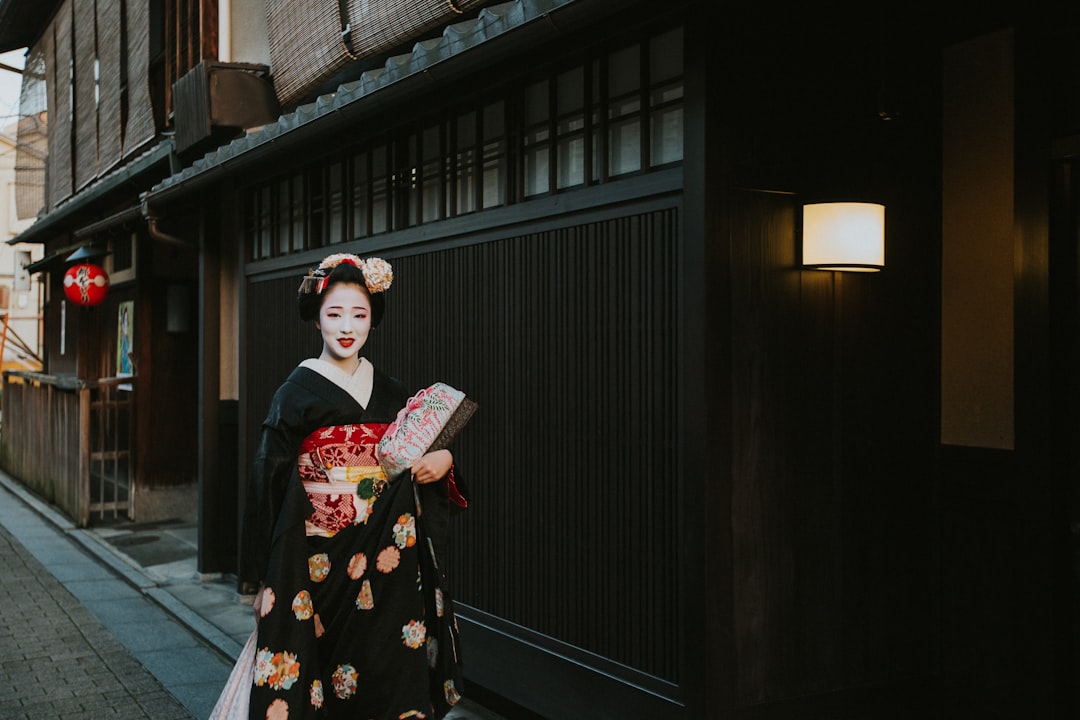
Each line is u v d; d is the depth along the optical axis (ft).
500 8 13.08
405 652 10.48
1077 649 12.71
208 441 27.53
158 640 21.74
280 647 9.95
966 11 13.74
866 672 13.41
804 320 12.84
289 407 10.34
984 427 13.53
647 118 13.12
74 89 43.37
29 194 56.65
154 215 27.76
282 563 10.05
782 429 12.63
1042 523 12.71
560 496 14.51
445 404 10.95
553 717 14.53
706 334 11.95
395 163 19.11
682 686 12.28
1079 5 12.19
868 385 13.43
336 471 10.50
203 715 16.78
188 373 38.52
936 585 14.01
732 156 12.16
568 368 14.34
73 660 20.04
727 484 12.12
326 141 21.12
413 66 15.01
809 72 12.87
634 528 13.12
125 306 40.34
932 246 14.07
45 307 61.05
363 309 10.69
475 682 16.47
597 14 11.61
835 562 13.10
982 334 13.56
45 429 42.19
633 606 13.15
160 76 33.94
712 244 11.99
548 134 15.02
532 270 15.12
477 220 16.37
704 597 11.95
